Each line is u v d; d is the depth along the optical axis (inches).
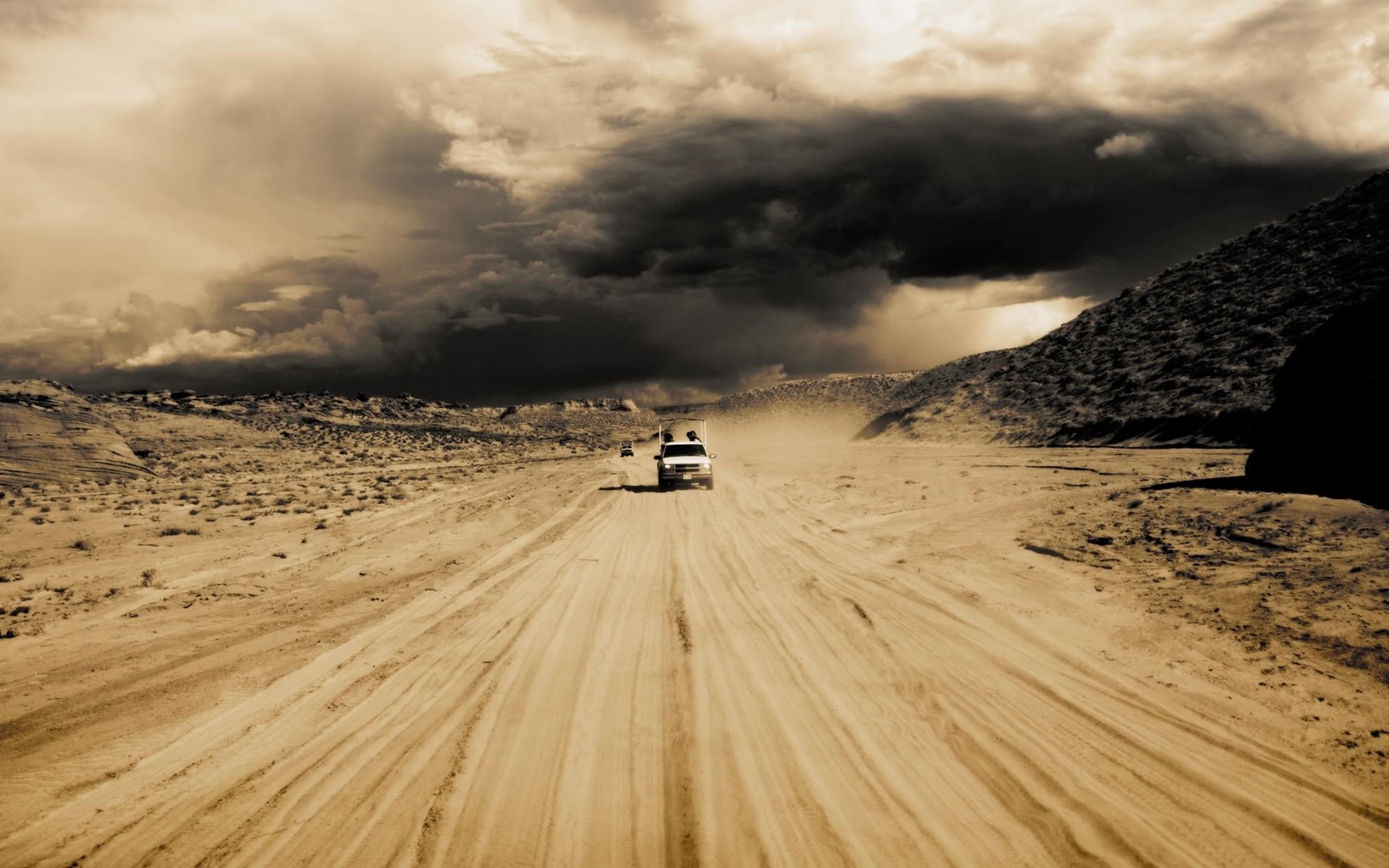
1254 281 2632.9
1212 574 427.8
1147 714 261.4
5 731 277.3
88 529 952.3
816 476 1508.4
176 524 980.6
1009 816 195.0
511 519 943.0
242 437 3863.2
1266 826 187.9
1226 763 223.0
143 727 276.2
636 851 183.0
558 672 325.7
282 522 985.5
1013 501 829.8
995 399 3253.0
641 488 1416.1
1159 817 192.7
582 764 233.6
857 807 202.1
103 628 438.3
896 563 547.5
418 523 924.0
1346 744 231.8
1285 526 498.9
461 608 456.4
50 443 1966.0
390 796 214.5
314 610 471.8
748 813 200.2
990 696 282.2
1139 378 2472.9
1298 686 276.7
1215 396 2026.3
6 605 507.8
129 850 188.1
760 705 280.4
